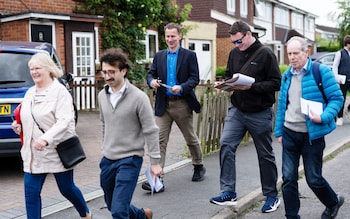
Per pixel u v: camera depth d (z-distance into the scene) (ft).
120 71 13.25
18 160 26.35
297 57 15.34
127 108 13.33
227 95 29.66
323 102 15.52
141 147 13.70
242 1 111.34
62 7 51.31
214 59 84.53
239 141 18.30
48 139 13.65
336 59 37.78
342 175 24.13
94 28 52.39
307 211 18.53
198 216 17.30
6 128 21.21
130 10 57.82
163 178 22.40
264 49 17.63
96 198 19.30
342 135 34.99
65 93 14.40
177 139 33.24
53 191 20.07
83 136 33.60
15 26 45.34
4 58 22.57
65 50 48.67
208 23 82.58
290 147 15.93
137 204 18.58
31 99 14.39
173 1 71.36
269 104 17.74
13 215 17.25
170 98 20.24
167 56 20.27
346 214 17.97
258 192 20.04
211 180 22.12
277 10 136.05
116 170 13.56
